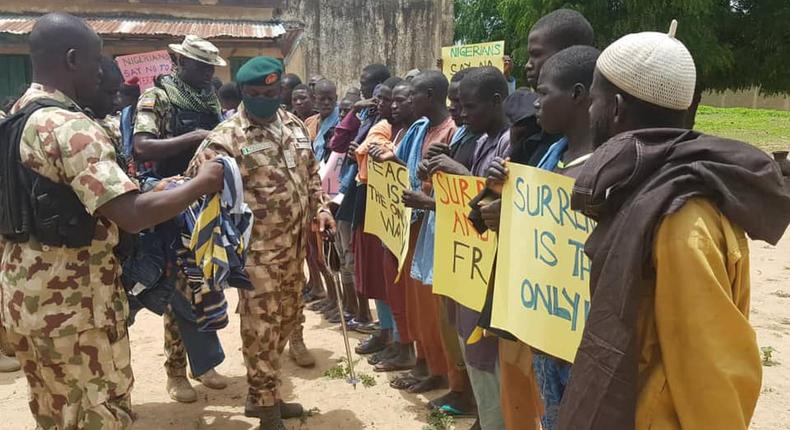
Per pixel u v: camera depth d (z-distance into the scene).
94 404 2.68
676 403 1.53
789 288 6.73
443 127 4.12
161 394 4.59
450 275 3.25
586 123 2.44
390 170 4.21
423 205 3.57
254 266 3.74
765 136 22.81
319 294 6.63
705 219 1.51
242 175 3.73
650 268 1.56
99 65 2.73
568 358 2.34
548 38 2.94
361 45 14.87
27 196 2.49
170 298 3.67
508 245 2.63
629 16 12.07
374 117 5.39
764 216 1.48
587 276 2.26
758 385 1.51
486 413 3.33
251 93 3.68
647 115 1.71
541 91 2.50
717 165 1.48
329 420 4.14
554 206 2.37
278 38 12.93
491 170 2.66
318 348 5.43
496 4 17.08
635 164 1.56
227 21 13.41
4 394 4.57
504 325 2.65
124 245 2.79
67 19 2.62
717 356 1.46
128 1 12.77
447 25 15.27
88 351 2.66
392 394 4.52
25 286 2.56
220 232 3.11
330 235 4.25
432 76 4.13
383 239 4.41
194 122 4.45
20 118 2.50
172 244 3.63
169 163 4.37
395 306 4.68
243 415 4.29
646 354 1.61
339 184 5.79
